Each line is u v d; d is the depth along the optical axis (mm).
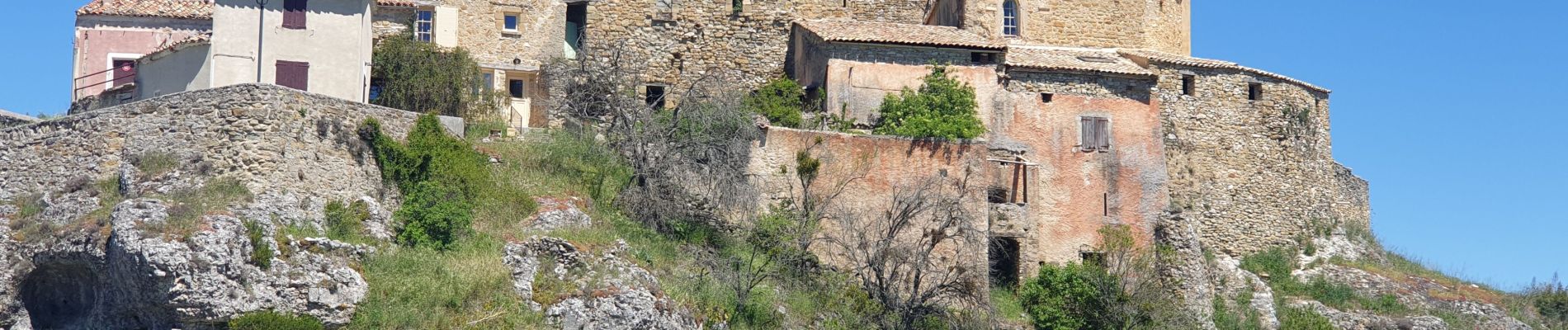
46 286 45156
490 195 49000
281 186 46344
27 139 48812
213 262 42375
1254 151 60031
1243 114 60156
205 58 52406
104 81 56469
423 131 49656
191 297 41844
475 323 43656
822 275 50312
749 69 60094
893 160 53688
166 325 42281
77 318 44844
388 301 43812
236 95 47062
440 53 55969
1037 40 61625
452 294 44406
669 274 48156
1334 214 62188
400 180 48562
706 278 48125
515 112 57156
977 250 52281
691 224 51219
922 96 55719
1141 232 56375
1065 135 56500
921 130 54156
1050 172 56062
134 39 56938
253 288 42531
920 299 48875
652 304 45688
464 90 55625
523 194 49531
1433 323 56219
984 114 56188
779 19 60500
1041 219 55469
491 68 58031
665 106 58594
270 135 46719
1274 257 59125
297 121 47344
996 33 60781
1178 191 58188
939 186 53500
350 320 43188
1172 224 56406
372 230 46281
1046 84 56875
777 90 57562
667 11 60031
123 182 46500
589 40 59375
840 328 48312
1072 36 62031
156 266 41969
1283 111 60906
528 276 45812
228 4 52312
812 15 60812
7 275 44469
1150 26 62875
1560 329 58156
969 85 56438
